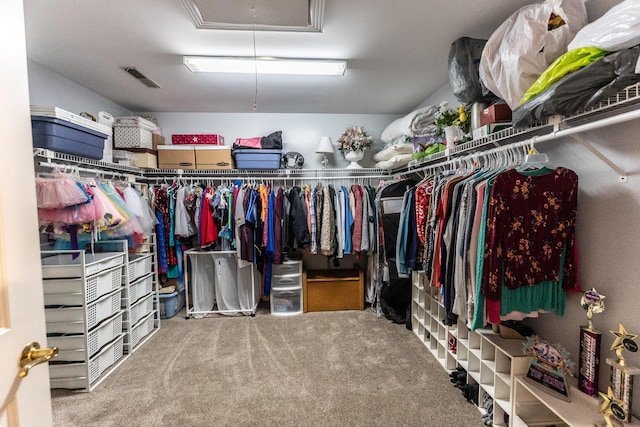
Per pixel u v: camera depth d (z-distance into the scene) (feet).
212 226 10.26
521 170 4.49
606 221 4.20
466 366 6.18
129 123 9.74
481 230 4.37
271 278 10.75
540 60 4.29
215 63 7.34
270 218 10.04
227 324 9.87
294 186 11.42
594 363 4.13
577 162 4.63
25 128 2.32
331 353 7.88
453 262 5.16
